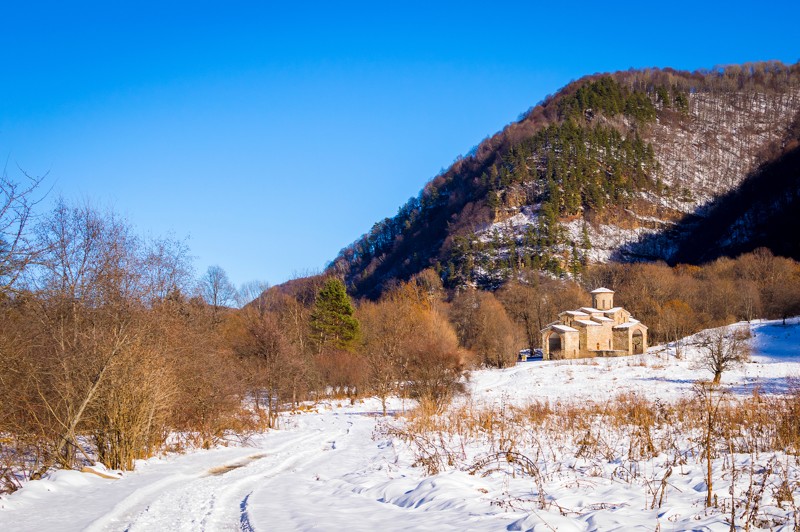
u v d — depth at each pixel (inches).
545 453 669.9
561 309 4244.6
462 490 467.2
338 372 2284.7
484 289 5777.6
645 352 3321.9
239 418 1120.2
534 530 326.6
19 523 417.4
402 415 1432.1
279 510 452.8
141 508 474.6
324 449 949.8
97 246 786.8
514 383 2447.1
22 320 695.1
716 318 3890.3
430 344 1660.9
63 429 686.5
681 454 585.6
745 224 6845.5
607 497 426.3
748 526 314.0
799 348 2790.4
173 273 1020.5
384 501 486.0
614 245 7052.2
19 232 600.7
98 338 721.0
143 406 738.8
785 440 612.4
